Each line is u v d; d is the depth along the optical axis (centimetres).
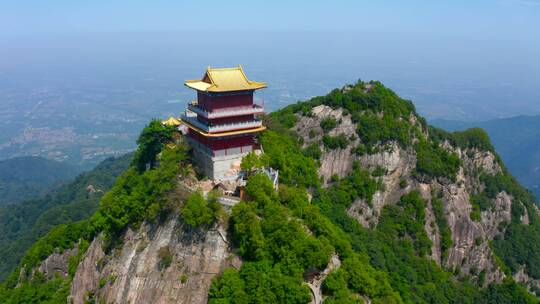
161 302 8312
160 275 8475
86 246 10962
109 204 10069
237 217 8106
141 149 10925
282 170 10594
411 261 12788
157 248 8694
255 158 9219
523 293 13275
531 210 16775
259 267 7850
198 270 8238
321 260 8081
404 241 13525
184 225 8512
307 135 14875
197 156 10112
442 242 14100
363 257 9712
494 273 14262
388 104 15212
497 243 15375
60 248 12438
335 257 8812
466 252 14375
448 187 14662
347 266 8500
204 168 9831
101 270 9562
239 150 9669
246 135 9681
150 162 10919
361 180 14012
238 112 9412
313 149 14362
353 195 13800
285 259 7938
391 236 13512
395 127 14662
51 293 11400
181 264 8394
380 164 14375
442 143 16025
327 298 7862
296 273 7819
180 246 8475
